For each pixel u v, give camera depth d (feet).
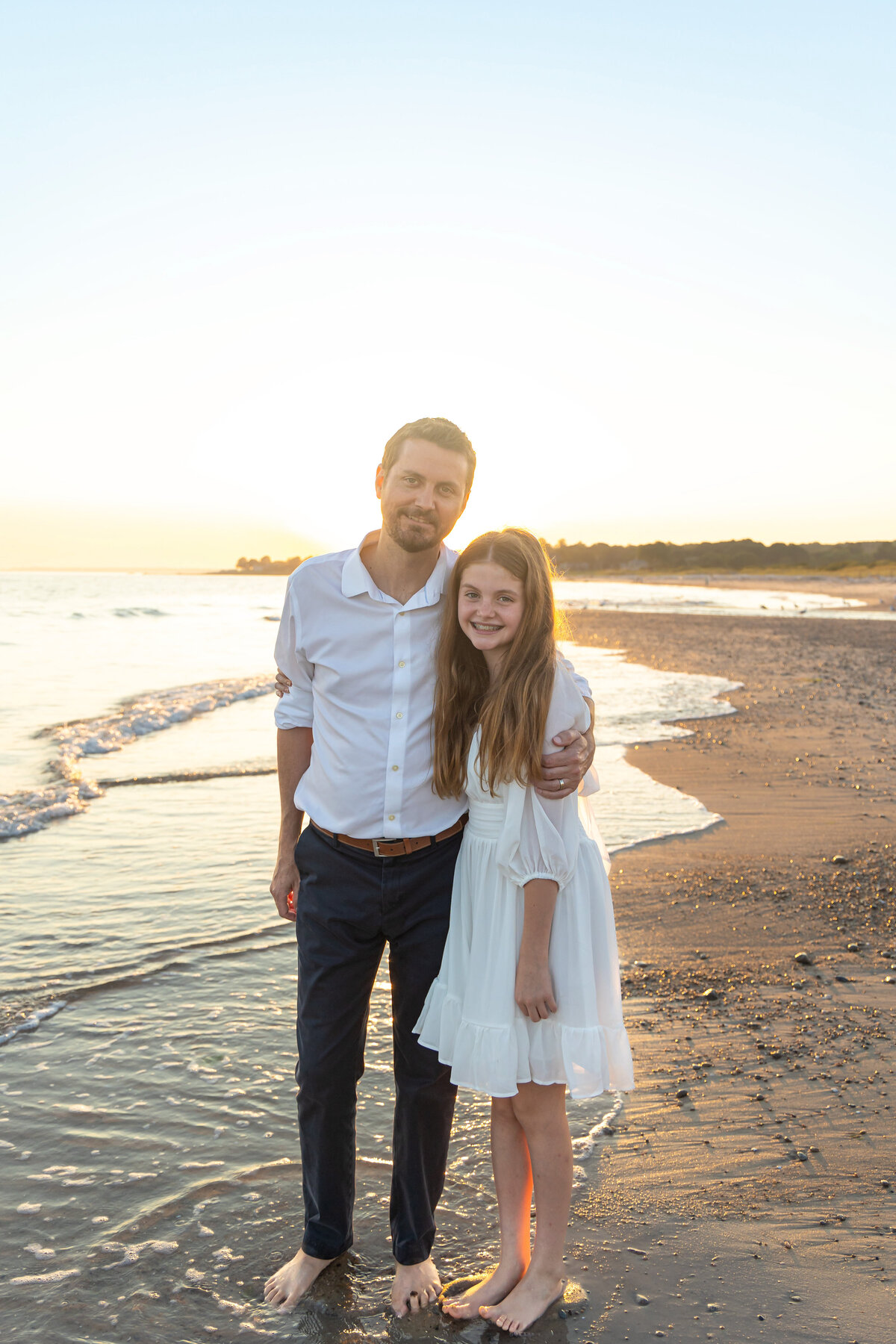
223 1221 8.29
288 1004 12.60
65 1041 11.40
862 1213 8.27
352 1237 8.18
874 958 14.29
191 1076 10.68
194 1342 6.89
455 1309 7.26
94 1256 7.78
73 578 517.14
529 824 7.06
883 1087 10.44
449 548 8.06
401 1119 7.70
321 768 7.67
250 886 17.12
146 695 44.32
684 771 28.12
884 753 30.99
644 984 13.43
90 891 16.75
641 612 136.67
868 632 96.43
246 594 240.32
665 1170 9.00
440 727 7.42
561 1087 7.52
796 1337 6.84
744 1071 10.89
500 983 7.20
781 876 18.21
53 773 26.32
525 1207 7.72
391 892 7.50
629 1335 6.91
